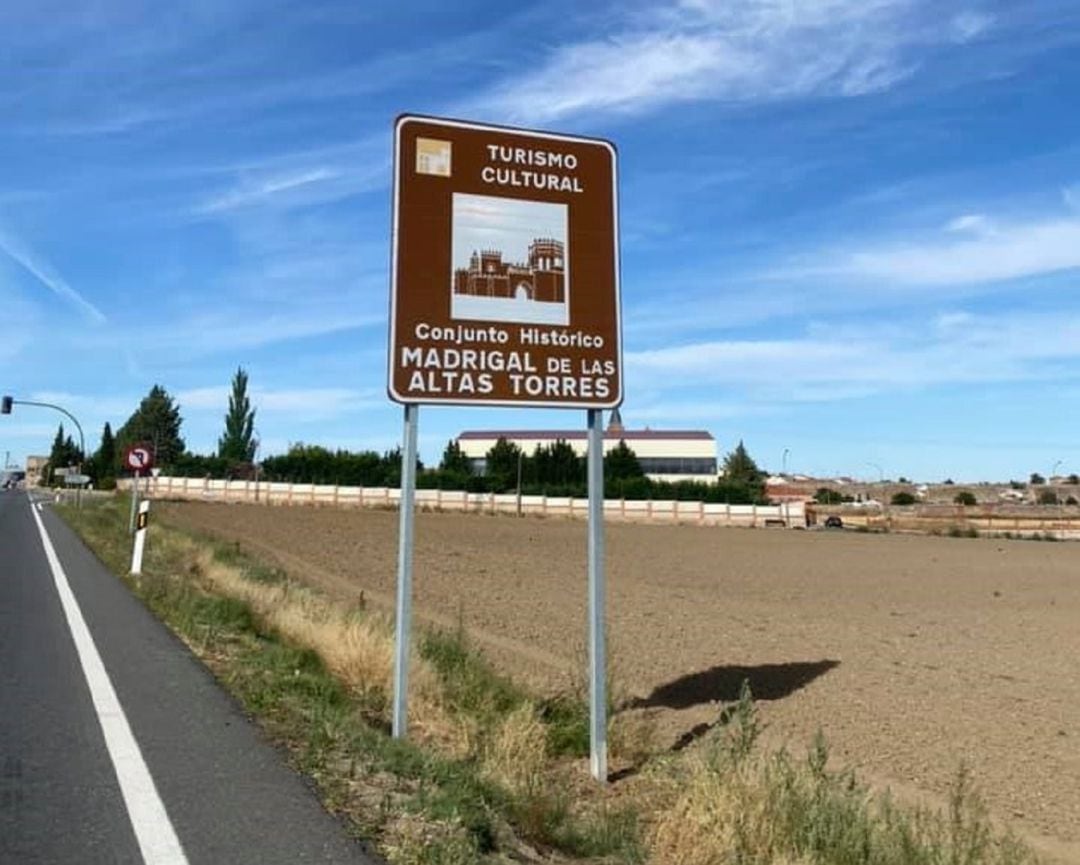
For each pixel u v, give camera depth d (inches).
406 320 294.0
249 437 4589.1
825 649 615.2
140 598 622.8
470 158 304.7
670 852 229.3
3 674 377.4
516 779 260.2
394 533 1769.2
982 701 462.6
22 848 202.2
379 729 310.2
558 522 2908.5
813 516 3496.6
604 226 315.9
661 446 5118.1
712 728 373.1
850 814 235.5
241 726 298.5
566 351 307.6
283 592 622.2
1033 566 1520.7
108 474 4813.0
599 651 300.8
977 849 233.1
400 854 198.4
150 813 221.8
